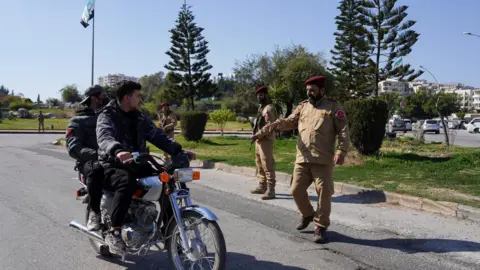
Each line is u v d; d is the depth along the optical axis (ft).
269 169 25.81
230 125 169.68
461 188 25.36
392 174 30.50
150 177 13.29
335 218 21.11
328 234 18.60
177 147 13.92
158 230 13.44
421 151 44.37
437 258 15.62
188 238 13.02
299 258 15.67
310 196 26.40
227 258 15.65
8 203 24.27
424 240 17.63
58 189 28.71
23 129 129.80
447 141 57.72
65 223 20.22
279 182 31.53
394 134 64.08
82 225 15.60
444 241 17.46
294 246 17.06
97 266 14.84
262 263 15.15
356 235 18.43
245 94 125.80
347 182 28.09
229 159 41.81
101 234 14.55
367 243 17.38
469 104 520.83
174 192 13.01
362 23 98.32
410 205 23.25
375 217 21.22
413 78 98.89
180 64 129.18
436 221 20.35
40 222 20.36
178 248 13.66
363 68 100.94
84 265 14.93
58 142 70.85
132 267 14.76
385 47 97.04
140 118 14.52
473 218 20.35
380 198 24.88
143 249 13.43
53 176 34.42
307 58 99.81
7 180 32.24
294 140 65.21
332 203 24.31
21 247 16.78
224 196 26.81
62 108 340.18
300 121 18.28
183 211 12.99
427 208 22.43
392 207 23.25
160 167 13.35
